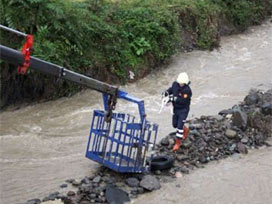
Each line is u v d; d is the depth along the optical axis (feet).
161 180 28.48
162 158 30.12
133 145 27.78
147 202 25.86
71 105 41.60
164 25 54.95
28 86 41.04
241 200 26.55
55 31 42.39
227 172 29.96
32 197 26.12
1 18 40.11
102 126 28.73
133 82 48.93
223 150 32.73
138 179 28.22
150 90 47.57
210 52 61.98
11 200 25.75
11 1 39.86
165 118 39.75
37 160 31.17
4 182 27.84
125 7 54.03
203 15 64.18
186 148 32.12
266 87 49.11
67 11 43.27
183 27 61.57
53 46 41.14
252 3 78.48
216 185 28.22
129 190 26.91
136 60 50.21
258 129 35.60
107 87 26.27
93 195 25.66
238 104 41.91
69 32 43.19
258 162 31.50
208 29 63.93
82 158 31.63
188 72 53.78
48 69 22.65
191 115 40.09
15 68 39.75
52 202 24.62
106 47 47.42
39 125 37.24
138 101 27.32
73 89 43.45
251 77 52.80
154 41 52.75
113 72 47.44
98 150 28.78
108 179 27.89
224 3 72.08
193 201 26.27
